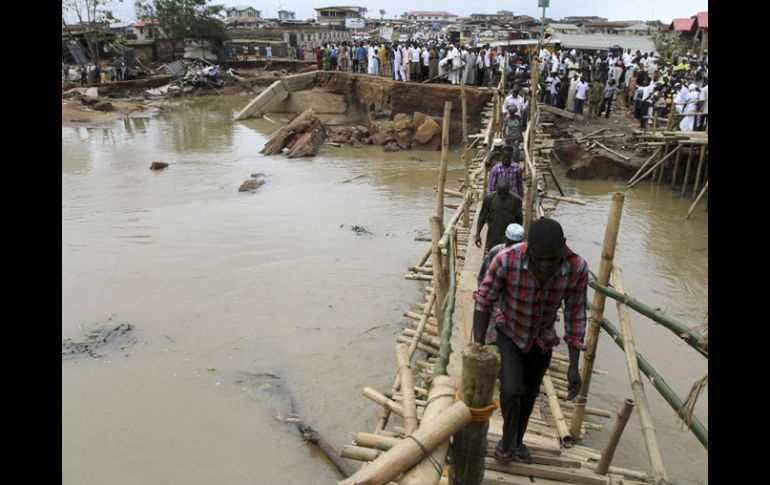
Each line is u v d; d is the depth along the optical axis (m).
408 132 24.47
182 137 27.23
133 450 6.38
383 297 10.26
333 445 6.48
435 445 2.58
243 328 9.12
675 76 21.88
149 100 39.81
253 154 23.48
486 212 7.71
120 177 19.05
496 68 25.80
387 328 9.16
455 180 19.03
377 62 31.05
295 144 23.67
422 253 12.42
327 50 35.25
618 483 3.75
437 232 6.35
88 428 6.71
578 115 22.91
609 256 4.47
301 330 9.05
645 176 17.86
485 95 23.94
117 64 42.38
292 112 34.16
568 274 3.44
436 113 25.48
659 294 10.29
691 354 8.29
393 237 13.43
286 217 14.83
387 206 15.98
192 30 53.19
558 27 64.94
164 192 17.20
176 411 7.07
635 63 27.34
